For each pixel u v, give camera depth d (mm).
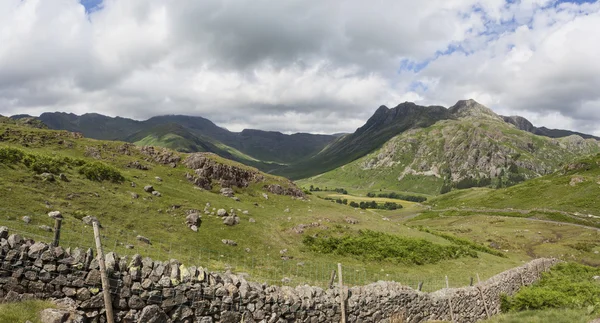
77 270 12602
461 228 142375
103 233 34625
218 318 15148
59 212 33531
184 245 41625
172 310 13992
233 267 37625
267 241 51156
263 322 16469
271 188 82250
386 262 51094
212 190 70938
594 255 91125
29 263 12023
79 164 53500
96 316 12500
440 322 25719
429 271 49469
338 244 54344
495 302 34750
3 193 35219
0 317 10539
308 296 18812
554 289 38312
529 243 110062
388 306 22891
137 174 63719
